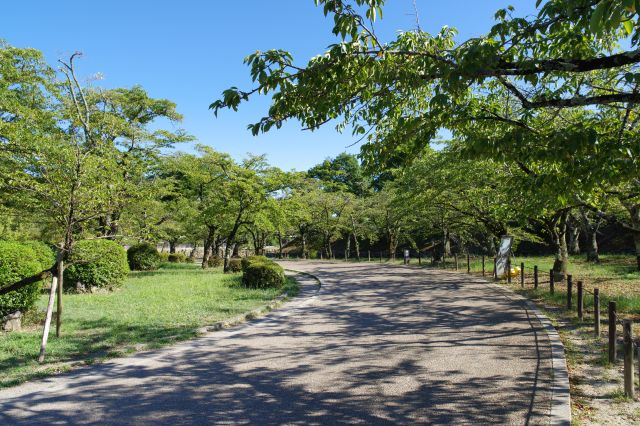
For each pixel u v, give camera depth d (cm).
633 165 392
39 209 1007
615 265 2036
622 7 230
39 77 1855
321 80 411
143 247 2412
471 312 1019
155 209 1644
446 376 560
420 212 2223
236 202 2222
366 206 3706
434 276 1967
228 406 474
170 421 438
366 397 493
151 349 718
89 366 624
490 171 1257
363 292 1454
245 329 879
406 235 3412
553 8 354
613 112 662
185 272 2222
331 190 4638
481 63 360
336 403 477
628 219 1472
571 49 491
